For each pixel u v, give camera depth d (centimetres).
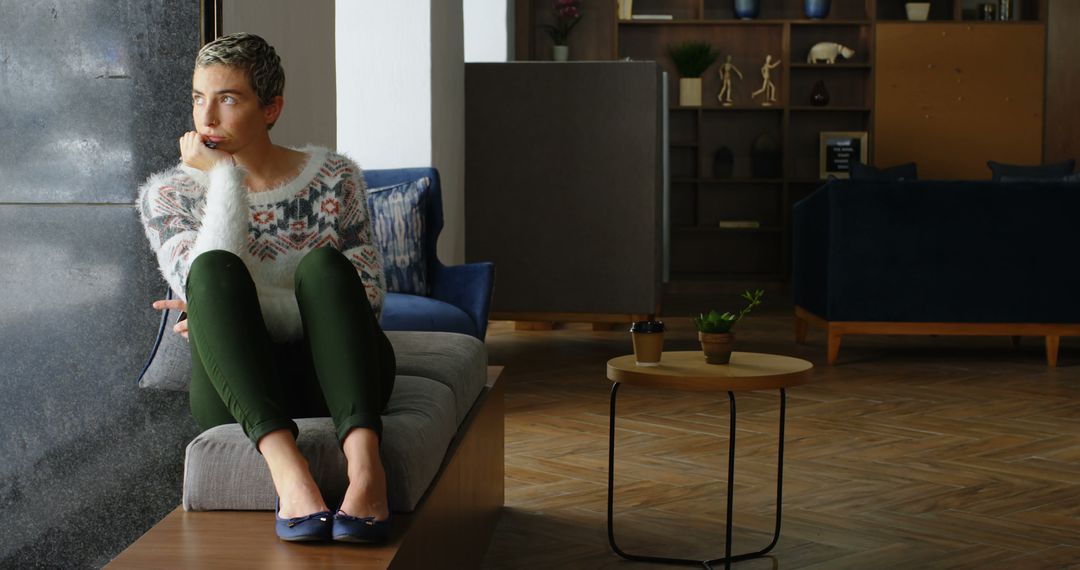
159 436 253
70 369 254
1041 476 328
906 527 275
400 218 413
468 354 252
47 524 256
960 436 385
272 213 200
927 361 568
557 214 616
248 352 162
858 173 870
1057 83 966
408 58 525
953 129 971
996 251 546
